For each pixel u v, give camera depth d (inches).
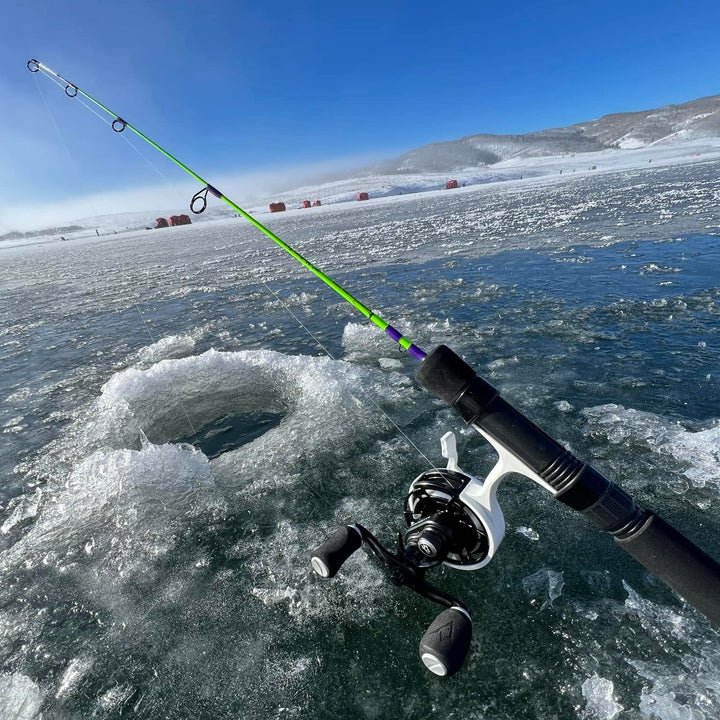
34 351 291.3
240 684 78.9
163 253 845.2
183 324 320.2
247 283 442.0
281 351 243.0
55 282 609.3
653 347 193.0
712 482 113.6
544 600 87.6
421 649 67.9
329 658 81.4
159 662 84.4
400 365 205.5
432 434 148.3
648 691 70.9
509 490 118.4
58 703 79.1
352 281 389.4
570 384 169.5
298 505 121.3
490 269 371.2
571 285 299.0
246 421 170.9
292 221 1192.2
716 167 1131.9
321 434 151.6
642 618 82.4
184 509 123.4
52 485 142.4
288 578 98.3
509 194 1147.9
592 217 566.3
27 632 93.4
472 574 94.0
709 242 365.4
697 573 53.1
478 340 221.9
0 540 121.0
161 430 170.1
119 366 247.9
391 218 912.9
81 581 104.9
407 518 88.4
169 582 101.8
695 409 145.9
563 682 73.6
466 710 71.2
